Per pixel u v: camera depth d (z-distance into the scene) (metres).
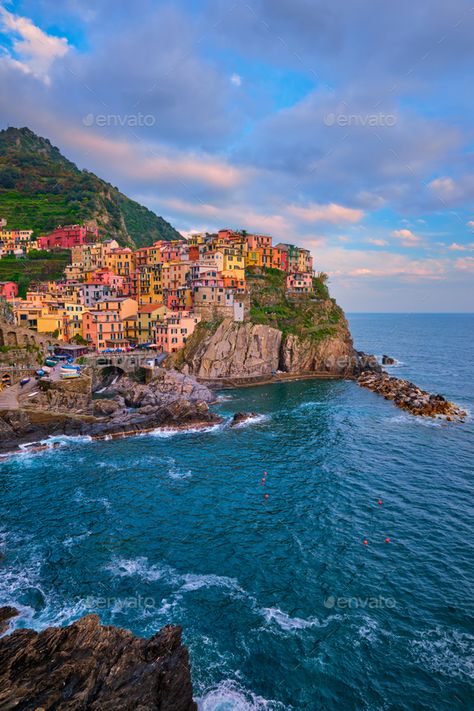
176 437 79.56
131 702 25.11
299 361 141.12
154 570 40.91
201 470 63.94
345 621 34.62
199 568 41.25
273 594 37.75
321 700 28.36
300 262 187.12
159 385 102.44
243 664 31.00
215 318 135.00
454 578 39.41
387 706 27.89
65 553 43.34
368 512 51.22
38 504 53.25
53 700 24.22
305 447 73.62
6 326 109.00
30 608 36.19
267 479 60.72
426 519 49.56
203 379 122.69
